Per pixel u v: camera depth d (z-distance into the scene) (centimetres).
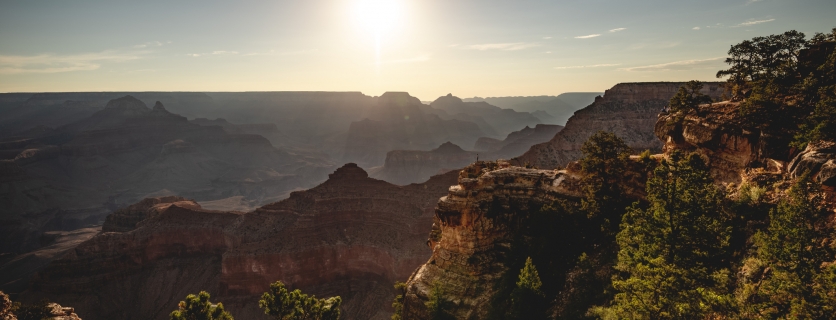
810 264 2323
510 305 4228
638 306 2816
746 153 3991
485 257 5016
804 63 4262
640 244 3150
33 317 4669
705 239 2908
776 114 3834
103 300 12250
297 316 4200
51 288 12219
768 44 4806
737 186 3878
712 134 4262
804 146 3294
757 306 2425
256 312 10956
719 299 2547
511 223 5144
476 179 5372
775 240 2467
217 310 4150
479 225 5097
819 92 3447
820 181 2873
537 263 4497
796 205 2453
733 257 3108
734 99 4975
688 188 2964
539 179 5366
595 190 4697
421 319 4934
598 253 4312
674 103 5069
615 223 4466
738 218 3375
